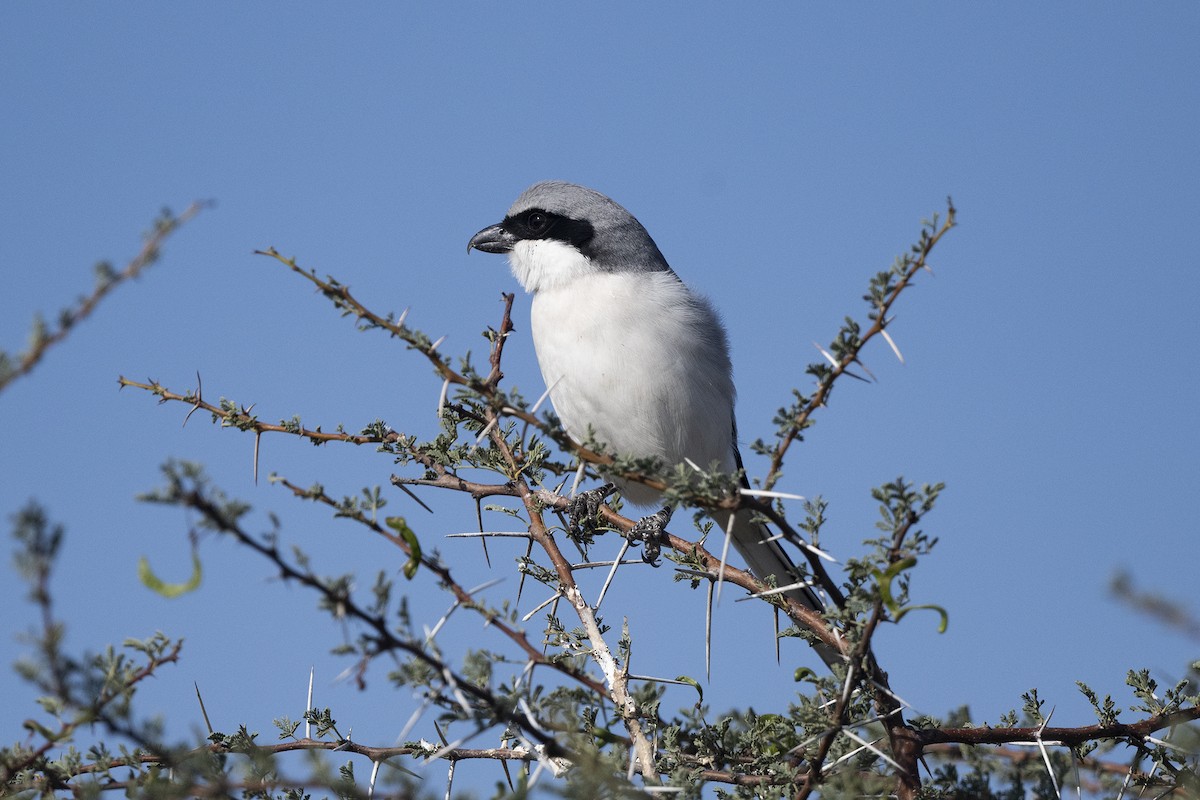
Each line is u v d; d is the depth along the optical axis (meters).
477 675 5.46
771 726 6.88
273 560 4.63
